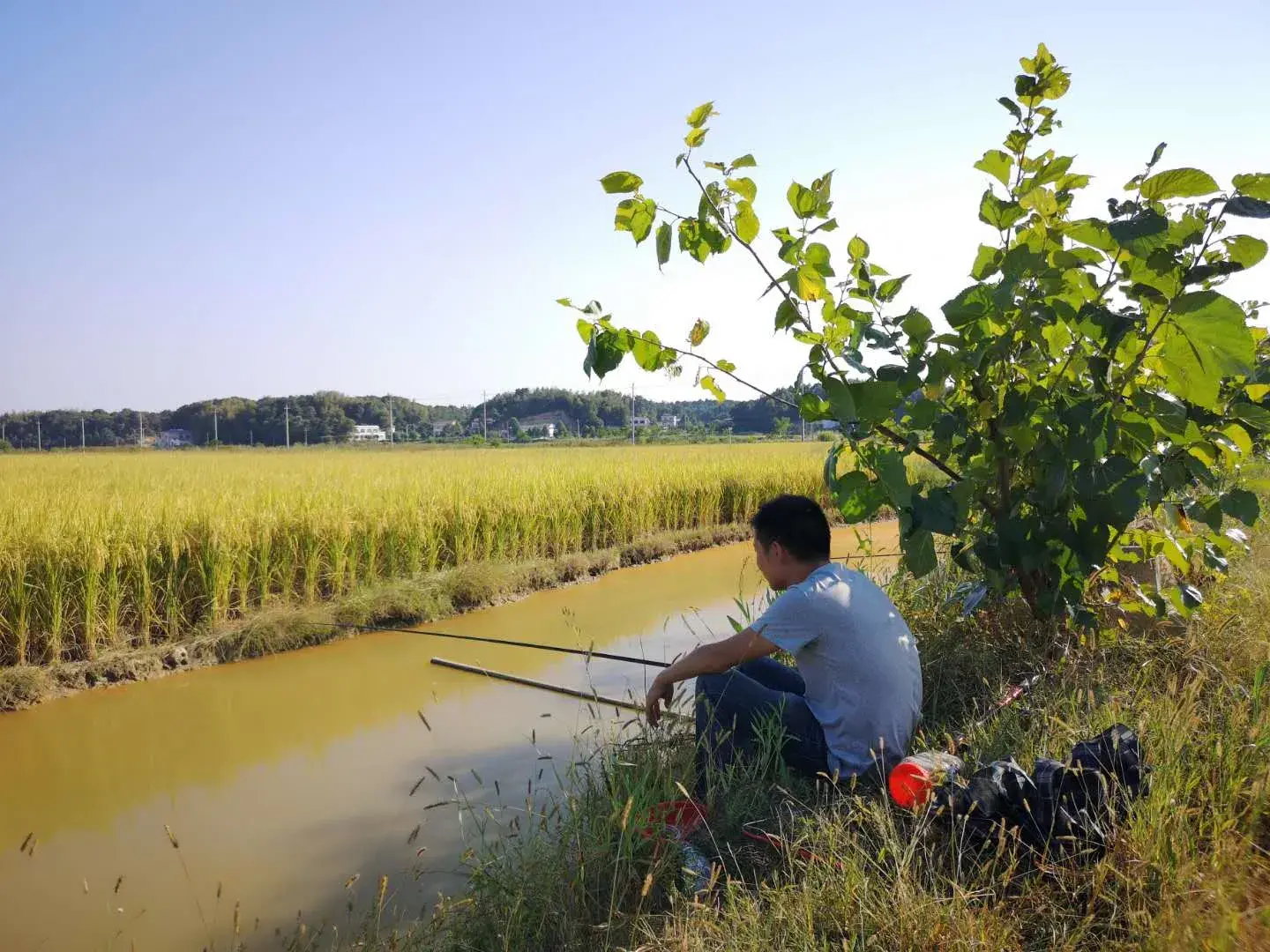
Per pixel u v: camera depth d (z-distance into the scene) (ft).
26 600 21.36
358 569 30.01
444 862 12.15
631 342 13.11
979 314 12.39
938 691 13.26
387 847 12.72
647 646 23.95
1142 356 11.91
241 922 10.89
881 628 10.61
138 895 11.67
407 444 265.75
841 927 7.65
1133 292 11.86
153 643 23.66
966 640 14.67
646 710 11.51
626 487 41.24
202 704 19.92
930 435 13.93
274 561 27.58
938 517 12.40
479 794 14.23
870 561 25.49
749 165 12.53
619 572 36.52
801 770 10.91
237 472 51.70
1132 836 7.95
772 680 12.45
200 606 25.07
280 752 16.84
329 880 11.84
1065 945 6.97
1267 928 6.32
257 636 23.95
